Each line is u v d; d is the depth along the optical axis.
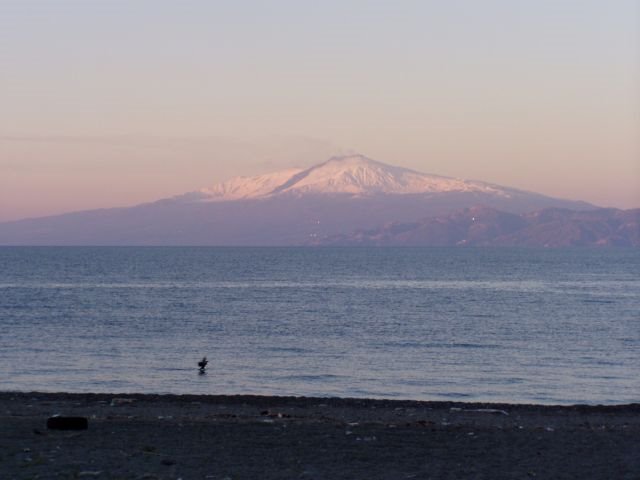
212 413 37.81
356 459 26.38
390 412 39.12
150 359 62.25
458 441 30.00
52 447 26.95
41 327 85.62
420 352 68.50
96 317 98.31
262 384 52.00
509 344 74.75
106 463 24.66
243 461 25.69
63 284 173.25
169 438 29.45
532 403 46.25
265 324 92.06
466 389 51.19
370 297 140.00
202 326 89.06
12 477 22.56
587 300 136.50
